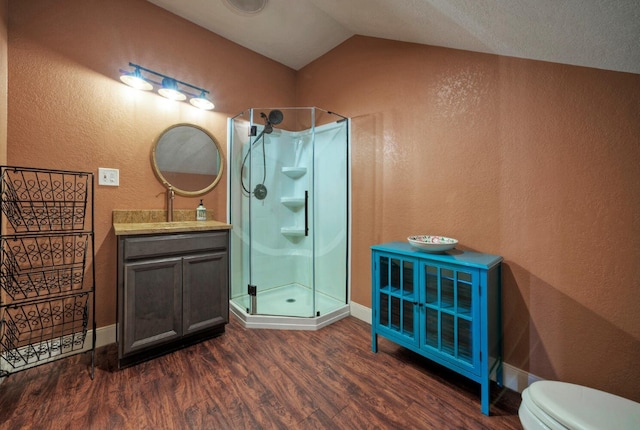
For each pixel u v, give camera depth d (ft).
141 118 7.03
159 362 5.81
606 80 4.18
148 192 7.18
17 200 5.45
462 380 5.37
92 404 4.57
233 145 8.79
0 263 5.02
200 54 8.02
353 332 7.34
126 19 6.73
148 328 5.74
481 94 5.60
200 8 7.30
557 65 4.63
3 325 5.28
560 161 4.64
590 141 4.35
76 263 6.23
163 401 4.66
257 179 9.34
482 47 5.35
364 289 8.11
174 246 6.05
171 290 6.03
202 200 8.14
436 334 5.29
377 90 7.67
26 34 5.55
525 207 5.05
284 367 5.69
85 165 6.26
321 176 9.44
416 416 4.44
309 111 9.82
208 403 4.63
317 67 9.61
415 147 6.81
